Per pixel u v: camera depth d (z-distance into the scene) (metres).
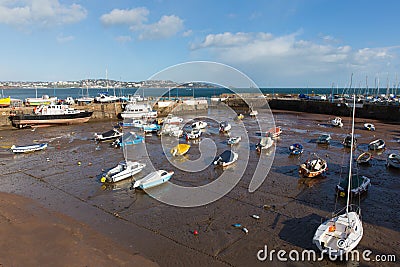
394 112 45.47
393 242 11.02
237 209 14.05
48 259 9.63
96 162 22.78
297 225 12.42
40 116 39.28
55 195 15.93
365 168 20.72
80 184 17.69
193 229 12.15
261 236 11.55
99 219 13.06
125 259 9.90
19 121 37.81
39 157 24.27
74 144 29.52
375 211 13.77
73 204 14.73
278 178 18.58
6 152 25.86
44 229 11.75
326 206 14.32
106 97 58.28
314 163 19.58
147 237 11.51
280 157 23.95
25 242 10.66
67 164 22.16
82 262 9.54
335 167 21.06
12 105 47.03
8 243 10.53
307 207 14.21
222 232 11.88
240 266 9.67
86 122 44.97
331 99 62.50
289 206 14.34
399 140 30.33
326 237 10.27
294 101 62.81
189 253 10.41
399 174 19.36
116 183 17.81
